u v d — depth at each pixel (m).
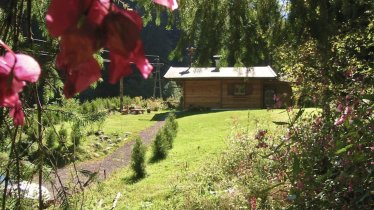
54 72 2.32
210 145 11.73
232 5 4.42
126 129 17.98
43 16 2.72
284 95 5.36
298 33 4.36
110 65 0.51
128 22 0.50
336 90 4.92
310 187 3.51
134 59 0.51
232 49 4.55
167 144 11.54
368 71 4.77
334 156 3.28
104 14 0.50
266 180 5.32
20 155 2.41
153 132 17.91
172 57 4.72
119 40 0.50
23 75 0.58
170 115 15.82
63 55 0.51
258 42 4.52
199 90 27.62
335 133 3.67
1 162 2.40
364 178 3.18
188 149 11.85
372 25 5.39
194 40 4.55
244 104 27.17
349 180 3.23
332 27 4.38
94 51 0.50
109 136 16.00
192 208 6.25
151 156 11.64
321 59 5.29
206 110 26.31
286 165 4.17
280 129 6.38
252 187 5.34
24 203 2.51
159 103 30.03
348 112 3.28
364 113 2.98
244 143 8.25
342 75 5.29
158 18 4.26
